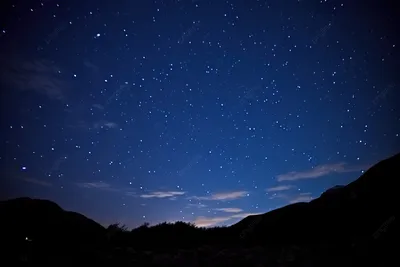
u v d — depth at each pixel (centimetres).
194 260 540
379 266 445
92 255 546
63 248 579
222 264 508
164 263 523
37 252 525
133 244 788
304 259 518
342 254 524
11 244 533
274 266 491
